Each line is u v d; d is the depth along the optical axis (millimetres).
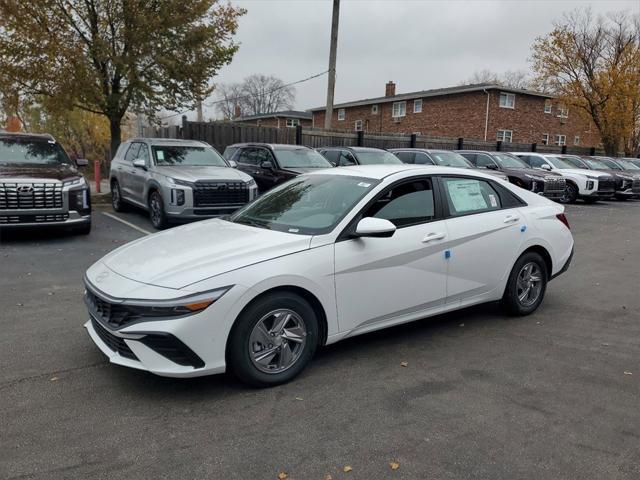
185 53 13492
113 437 2967
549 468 2768
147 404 3344
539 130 36031
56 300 5512
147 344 3227
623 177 19578
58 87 12805
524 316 5332
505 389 3676
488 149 25125
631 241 10336
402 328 4914
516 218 5078
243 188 9586
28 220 8047
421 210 4449
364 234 3812
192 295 3236
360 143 19719
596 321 5246
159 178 9430
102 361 3980
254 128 16938
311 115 50969
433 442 2988
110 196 14297
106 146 28141
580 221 13383
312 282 3662
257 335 3506
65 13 12562
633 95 29656
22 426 3055
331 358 4148
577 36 30328
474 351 4371
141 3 12539
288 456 2826
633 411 3396
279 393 3537
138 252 3910
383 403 3434
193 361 3289
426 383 3742
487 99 33031
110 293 3379
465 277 4664
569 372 3990
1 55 12391
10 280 6250
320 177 4801
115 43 13180
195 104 14859
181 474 2656
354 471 2711
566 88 31438
